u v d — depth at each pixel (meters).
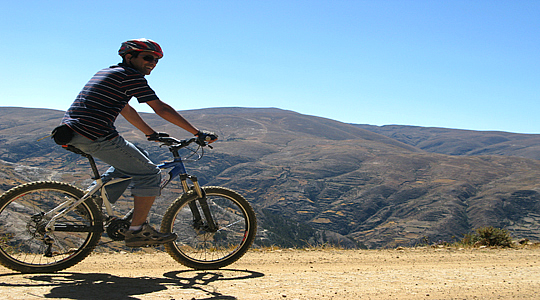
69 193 3.75
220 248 4.38
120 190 3.80
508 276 4.45
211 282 3.65
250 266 4.87
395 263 5.68
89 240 3.85
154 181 3.81
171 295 3.12
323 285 3.67
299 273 4.28
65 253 3.83
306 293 3.34
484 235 9.77
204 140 3.96
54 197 3.74
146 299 2.98
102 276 3.75
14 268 3.65
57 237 3.73
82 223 3.79
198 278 3.81
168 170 4.15
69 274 3.79
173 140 4.15
